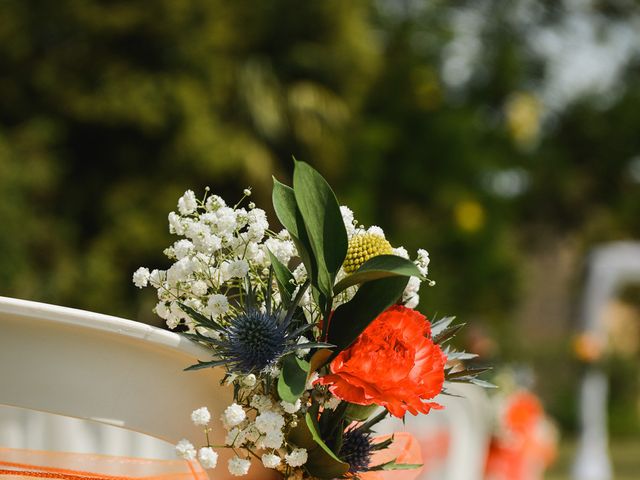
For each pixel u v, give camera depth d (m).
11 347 1.25
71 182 11.62
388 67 15.29
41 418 1.81
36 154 11.07
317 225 1.35
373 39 14.16
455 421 5.09
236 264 1.39
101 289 11.01
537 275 22.91
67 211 11.55
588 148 20.42
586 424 13.12
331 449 1.39
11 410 1.80
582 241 20.98
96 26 11.23
